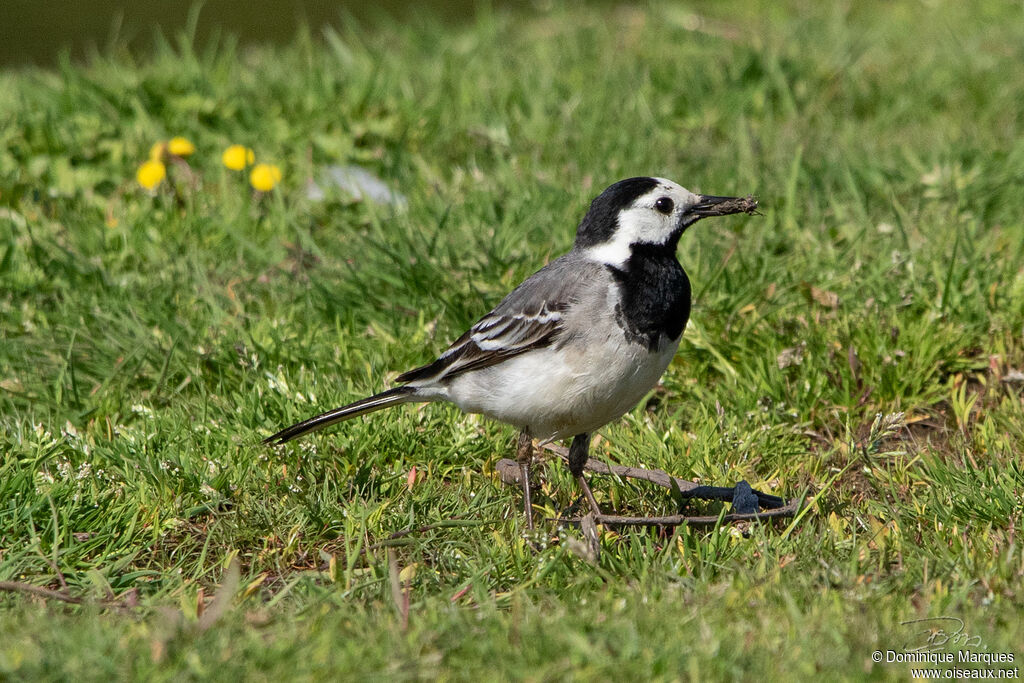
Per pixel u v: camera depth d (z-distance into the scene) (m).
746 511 8.62
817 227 13.23
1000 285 11.73
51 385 10.98
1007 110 17.36
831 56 19.25
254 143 15.79
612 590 7.55
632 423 10.33
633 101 17.28
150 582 8.05
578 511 9.08
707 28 21.81
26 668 6.44
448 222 13.64
